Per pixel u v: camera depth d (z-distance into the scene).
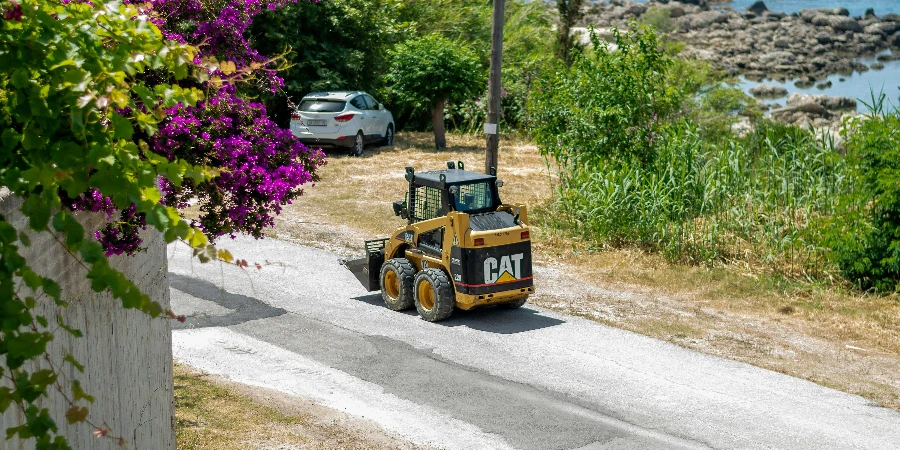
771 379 9.64
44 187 2.75
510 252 11.13
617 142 17.45
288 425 7.84
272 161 5.68
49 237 4.01
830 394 9.24
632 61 17.77
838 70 54.31
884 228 13.23
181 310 11.47
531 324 11.36
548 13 36.25
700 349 10.61
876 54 60.72
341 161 23.16
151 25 3.18
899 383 9.70
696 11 70.94
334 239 15.88
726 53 57.22
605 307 12.23
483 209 11.50
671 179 15.86
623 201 15.49
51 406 4.14
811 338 11.23
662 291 13.12
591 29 18.27
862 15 73.69
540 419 8.30
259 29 25.83
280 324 11.09
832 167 16.48
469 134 28.34
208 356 9.81
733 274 13.86
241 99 5.47
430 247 11.55
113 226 4.71
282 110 26.47
